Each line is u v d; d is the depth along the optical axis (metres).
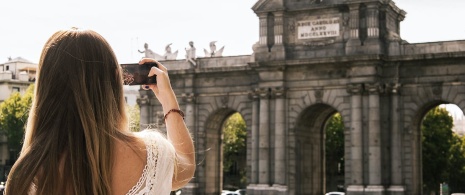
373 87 72.19
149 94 86.75
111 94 5.30
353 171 73.12
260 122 78.06
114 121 5.26
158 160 5.17
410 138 72.81
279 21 77.62
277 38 77.62
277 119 77.12
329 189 140.00
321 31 75.94
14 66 168.88
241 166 155.12
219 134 87.44
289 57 77.31
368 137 72.81
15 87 162.50
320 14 76.06
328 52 75.25
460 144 139.75
